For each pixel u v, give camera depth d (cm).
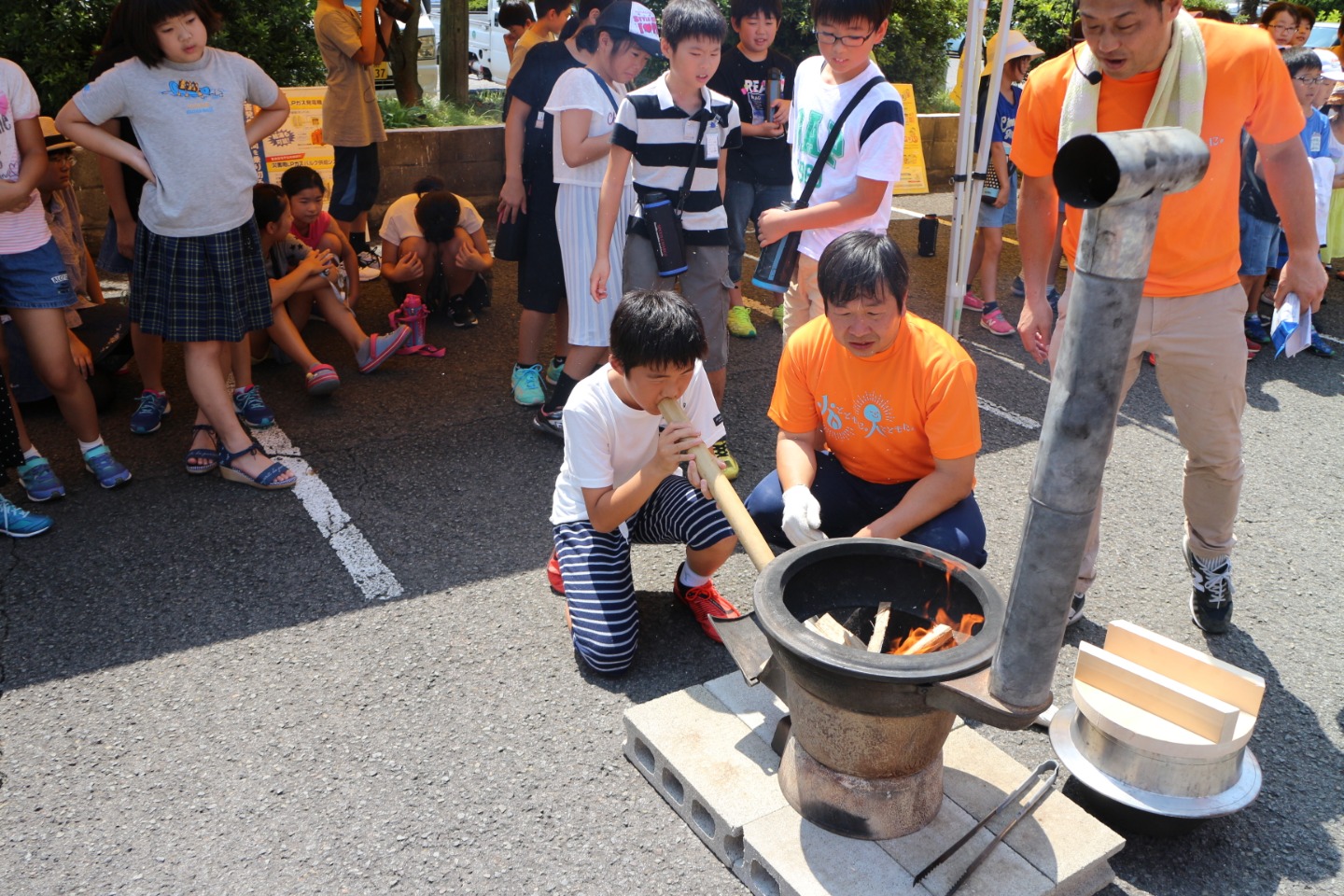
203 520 358
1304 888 220
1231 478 288
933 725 201
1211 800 222
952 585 211
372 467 401
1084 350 148
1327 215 562
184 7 333
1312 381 525
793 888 200
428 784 243
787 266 375
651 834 231
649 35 399
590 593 277
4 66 332
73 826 230
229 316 367
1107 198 134
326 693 274
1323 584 339
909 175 961
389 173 766
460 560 338
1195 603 312
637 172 383
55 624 299
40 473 366
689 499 287
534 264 439
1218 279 263
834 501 283
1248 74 246
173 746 254
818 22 350
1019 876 204
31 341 352
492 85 1588
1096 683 241
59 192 455
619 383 264
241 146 362
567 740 259
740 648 227
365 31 627
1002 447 437
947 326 525
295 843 226
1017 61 550
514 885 216
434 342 546
